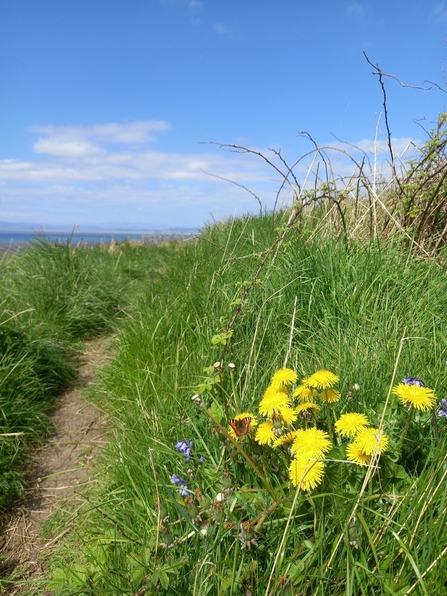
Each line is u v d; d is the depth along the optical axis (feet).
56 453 9.88
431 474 5.17
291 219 12.32
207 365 9.39
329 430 5.70
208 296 12.30
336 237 13.24
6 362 11.72
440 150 12.84
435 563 4.41
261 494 5.65
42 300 17.02
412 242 12.12
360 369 7.66
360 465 5.19
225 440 6.40
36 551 7.37
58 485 8.86
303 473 4.68
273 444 5.64
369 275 11.00
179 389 8.96
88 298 18.02
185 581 5.11
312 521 5.41
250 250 14.99
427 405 5.11
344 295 10.56
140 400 8.91
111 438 8.86
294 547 5.10
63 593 5.63
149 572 5.14
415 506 5.01
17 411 10.39
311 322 10.30
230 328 9.50
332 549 4.92
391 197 14.25
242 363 9.17
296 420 5.95
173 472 6.88
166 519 5.75
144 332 11.98
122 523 6.17
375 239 12.48
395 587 4.49
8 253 21.57
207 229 26.45
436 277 10.89
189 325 11.64
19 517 8.14
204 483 6.38
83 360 14.79
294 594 4.61
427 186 13.20
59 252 20.47
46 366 12.48
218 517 5.06
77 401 12.10
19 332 12.67
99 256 28.58
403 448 5.94
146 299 15.88
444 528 4.88
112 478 7.68
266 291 11.24
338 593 4.78
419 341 8.50
